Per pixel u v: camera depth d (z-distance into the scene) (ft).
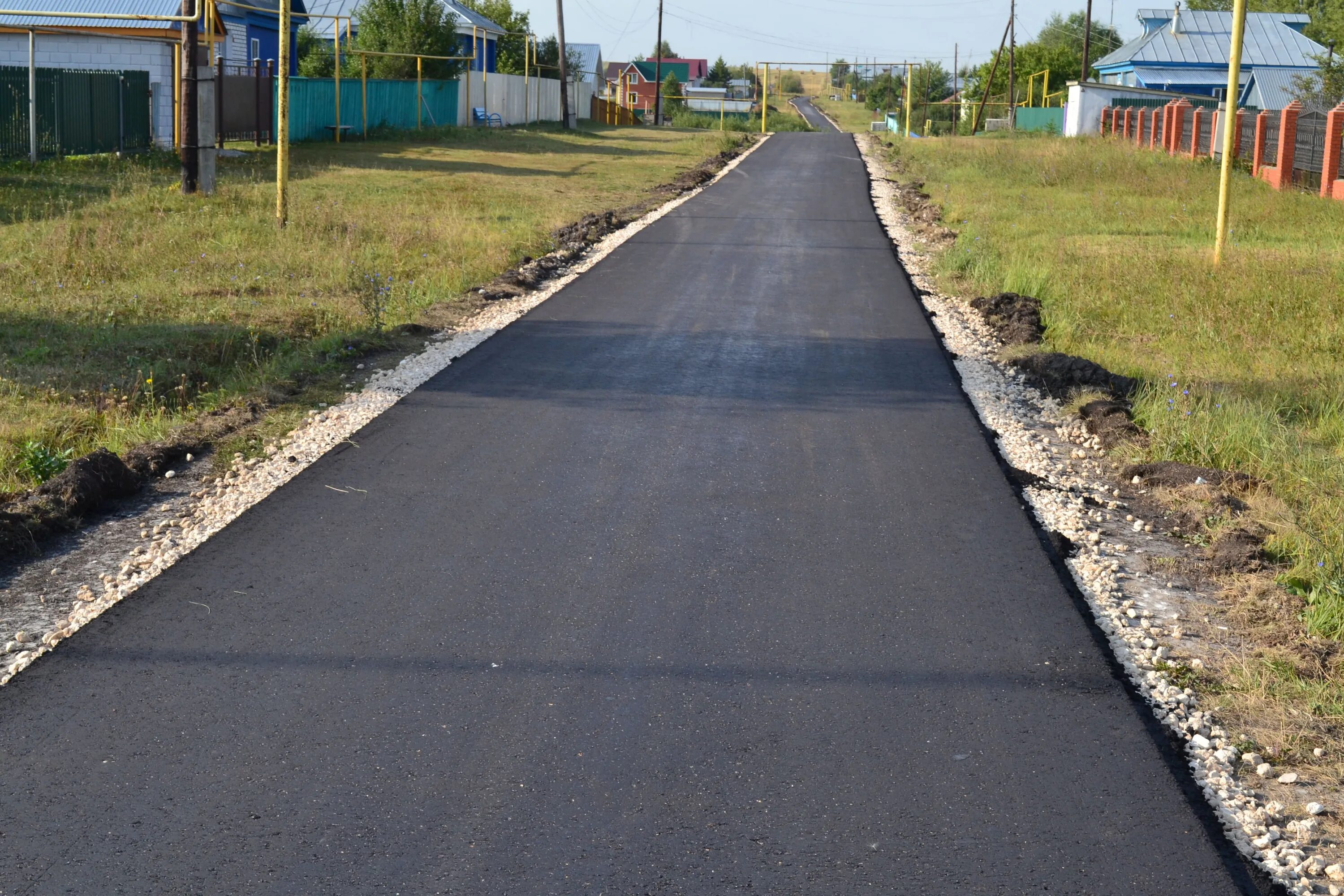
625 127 183.93
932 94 341.62
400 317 39.14
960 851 12.11
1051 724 14.61
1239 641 17.22
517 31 217.36
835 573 19.10
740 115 305.73
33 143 76.43
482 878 11.62
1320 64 143.54
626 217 68.13
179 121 91.97
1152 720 14.82
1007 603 18.10
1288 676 16.01
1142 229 63.62
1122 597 18.69
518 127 151.33
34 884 11.46
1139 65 173.88
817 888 11.51
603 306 42.22
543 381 31.32
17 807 12.66
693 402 29.53
